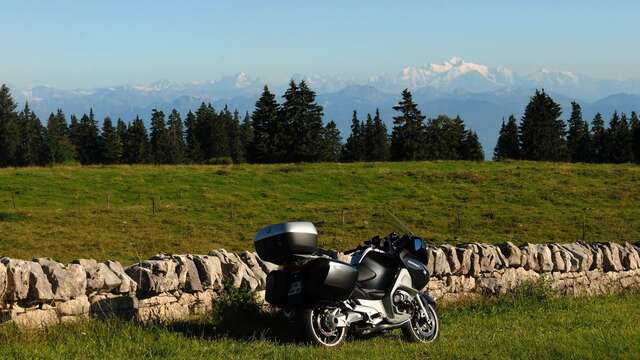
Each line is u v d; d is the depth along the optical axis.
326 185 48.22
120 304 10.59
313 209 38.12
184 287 11.56
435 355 9.62
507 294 15.87
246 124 195.12
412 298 10.96
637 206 43.09
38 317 9.56
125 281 10.69
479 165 60.47
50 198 40.72
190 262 11.87
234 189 45.97
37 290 9.51
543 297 15.93
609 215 38.72
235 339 10.20
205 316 11.31
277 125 124.25
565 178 50.34
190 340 9.66
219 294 11.92
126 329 9.72
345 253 11.21
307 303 9.77
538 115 147.50
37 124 196.38
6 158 166.50
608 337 11.07
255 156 125.75
